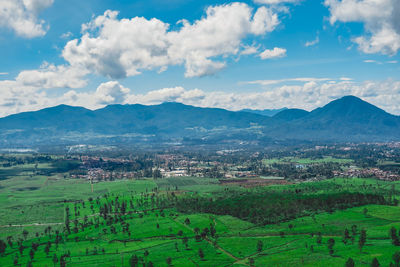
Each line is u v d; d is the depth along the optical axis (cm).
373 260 19862
